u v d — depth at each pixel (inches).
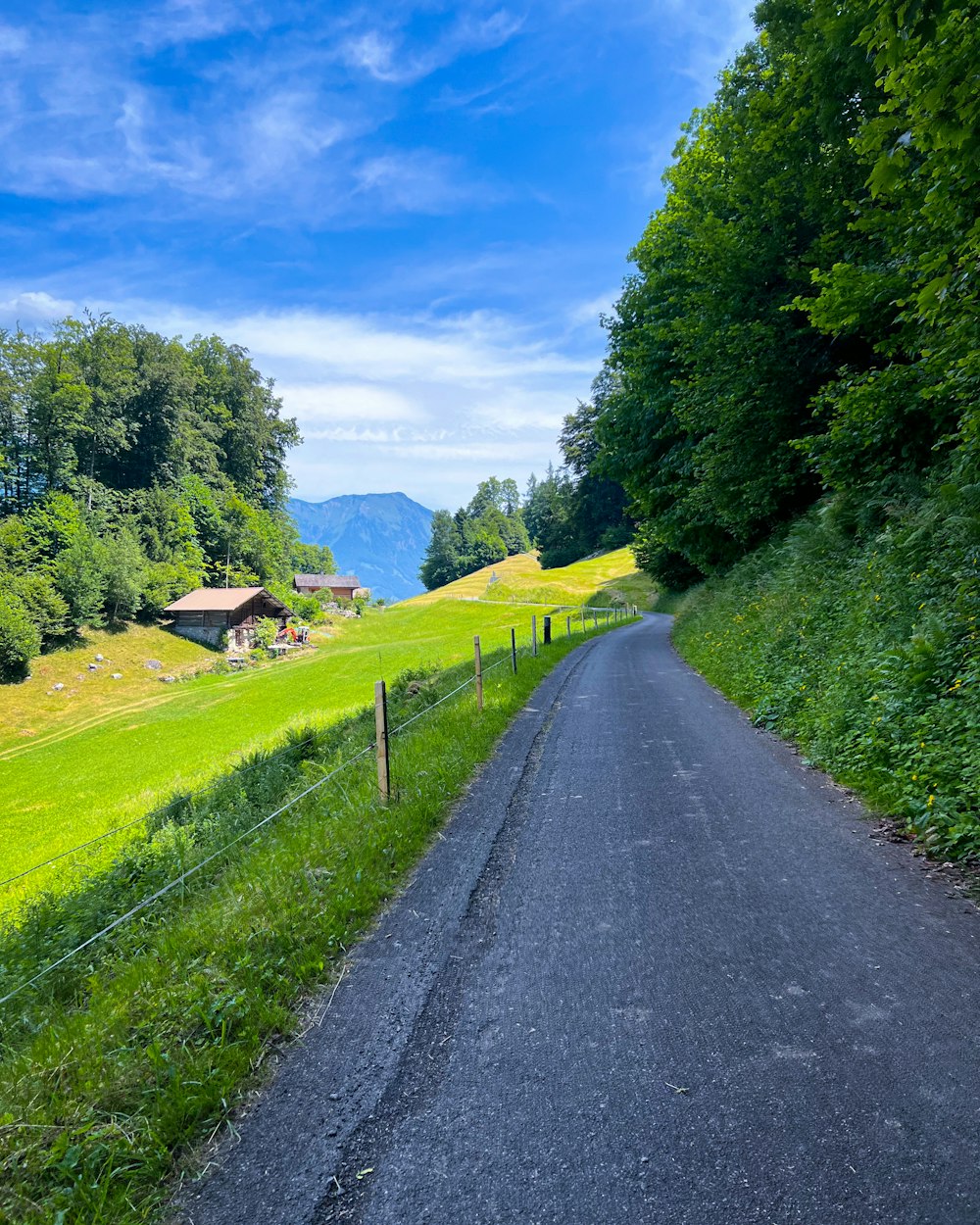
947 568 267.7
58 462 2581.2
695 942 132.2
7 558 2078.0
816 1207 72.7
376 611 3526.1
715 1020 107.4
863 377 362.9
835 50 378.6
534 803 230.2
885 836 176.6
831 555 434.9
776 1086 91.7
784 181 505.4
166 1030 113.8
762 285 553.9
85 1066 105.3
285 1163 86.4
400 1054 106.3
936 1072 92.0
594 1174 79.7
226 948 137.5
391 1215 77.0
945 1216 70.7
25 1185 84.2
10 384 2452.0
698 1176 78.1
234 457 3533.5
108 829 493.7
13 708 1652.3
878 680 242.2
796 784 227.0
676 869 167.3
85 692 1803.6
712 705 389.1
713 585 867.4
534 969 127.3
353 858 181.6
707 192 593.9
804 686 311.9
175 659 2146.9
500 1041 106.9
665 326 700.7
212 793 340.5
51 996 148.2
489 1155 84.2
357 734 399.9
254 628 2434.8
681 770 255.3
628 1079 95.6
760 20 493.0
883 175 168.6
